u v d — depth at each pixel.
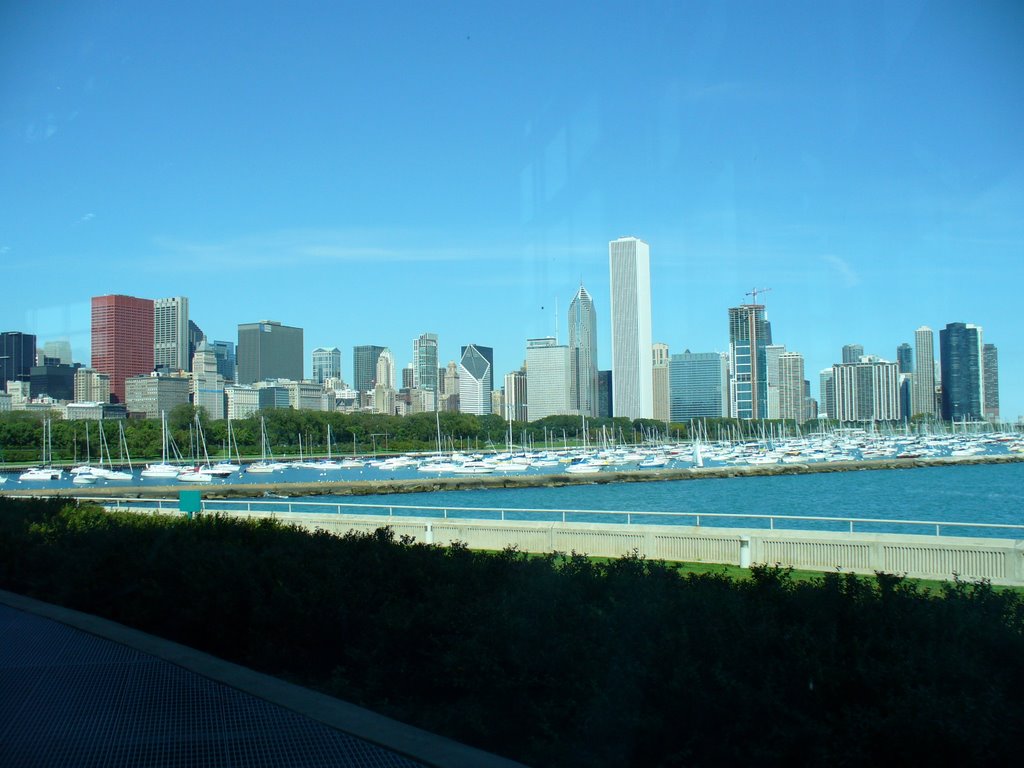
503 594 9.73
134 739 7.91
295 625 10.80
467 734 8.30
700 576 10.45
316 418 178.75
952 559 17.94
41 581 15.84
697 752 7.40
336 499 96.88
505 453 165.88
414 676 9.48
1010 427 140.62
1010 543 17.14
